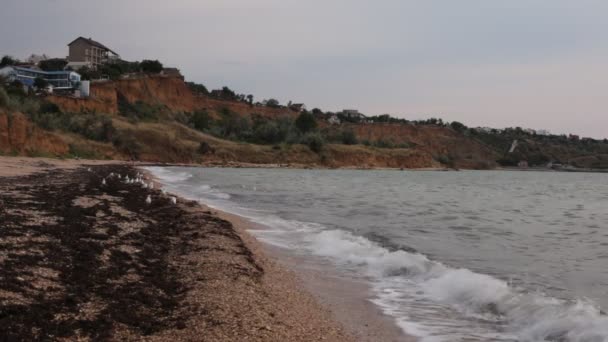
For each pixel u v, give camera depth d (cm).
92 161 8569
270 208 3069
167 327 833
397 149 16500
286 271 1368
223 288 1098
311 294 1148
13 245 1300
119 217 2048
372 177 9219
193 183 5206
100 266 1195
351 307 1064
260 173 8794
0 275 1002
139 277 1139
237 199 3616
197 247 1544
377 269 1420
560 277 1372
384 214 2945
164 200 2800
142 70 16750
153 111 14088
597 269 1495
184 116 14838
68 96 11931
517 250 1847
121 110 13350
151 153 11150
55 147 8462
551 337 880
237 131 15175
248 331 836
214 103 17950
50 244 1354
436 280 1276
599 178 12712
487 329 936
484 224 2677
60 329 770
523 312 1005
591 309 996
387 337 888
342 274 1365
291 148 13862
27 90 11294
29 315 808
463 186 7231
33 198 2478
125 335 783
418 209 3381
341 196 4303
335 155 14462
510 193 5947
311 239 1888
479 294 1134
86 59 16912
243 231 2009
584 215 3425
